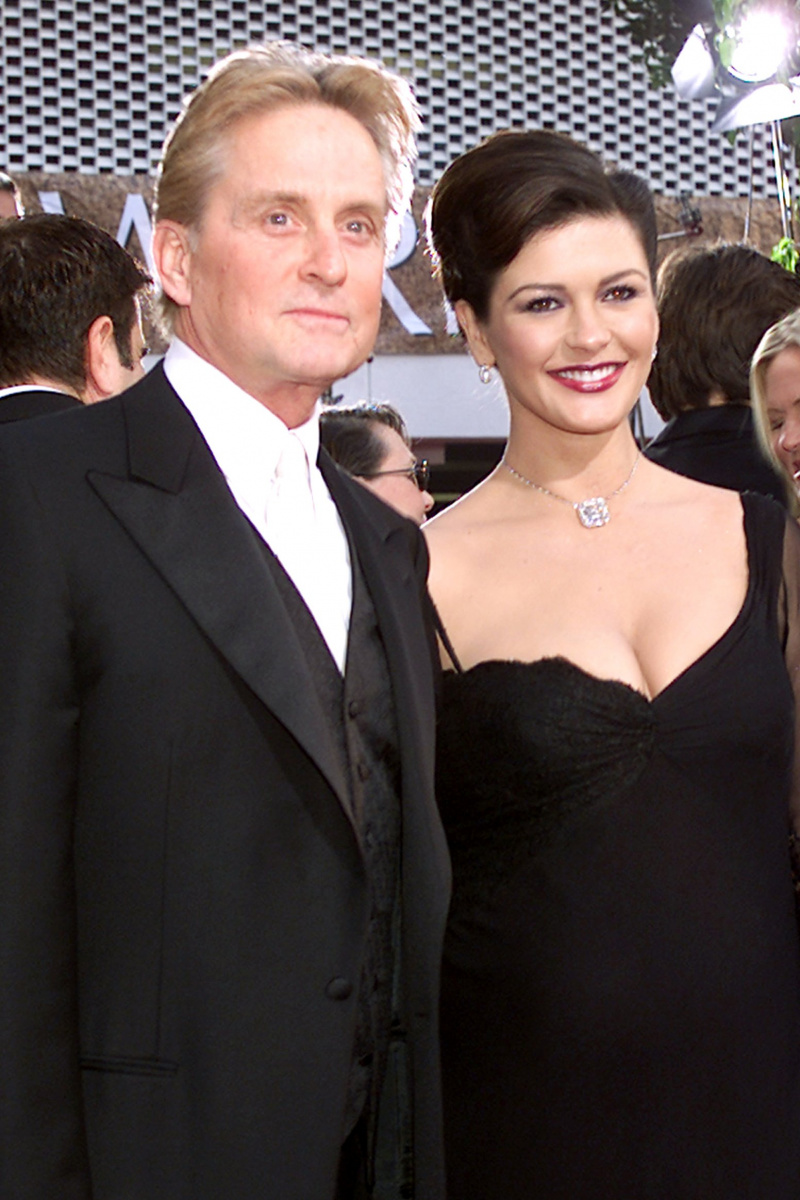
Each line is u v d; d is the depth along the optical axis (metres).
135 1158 1.36
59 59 7.61
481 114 7.95
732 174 8.09
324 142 1.48
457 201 2.00
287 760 1.41
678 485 2.09
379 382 7.20
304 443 1.58
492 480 2.14
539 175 1.92
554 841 1.86
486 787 1.89
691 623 1.93
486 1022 1.88
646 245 2.00
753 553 1.99
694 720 1.86
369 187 1.50
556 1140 1.83
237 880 1.39
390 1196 1.71
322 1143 1.41
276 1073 1.39
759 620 1.94
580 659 1.91
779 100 3.50
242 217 1.46
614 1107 1.82
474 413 7.34
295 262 1.47
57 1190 1.29
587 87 8.00
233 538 1.43
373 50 7.84
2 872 1.30
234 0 7.73
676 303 2.58
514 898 1.87
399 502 3.26
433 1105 1.55
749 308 2.53
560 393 1.97
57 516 1.37
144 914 1.37
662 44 5.00
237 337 1.48
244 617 1.40
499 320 1.99
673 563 1.99
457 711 1.93
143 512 1.40
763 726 1.88
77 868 1.37
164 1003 1.38
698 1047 1.82
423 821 1.56
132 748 1.36
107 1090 1.36
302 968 1.41
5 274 2.46
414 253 7.16
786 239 3.85
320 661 1.54
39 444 1.42
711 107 8.05
